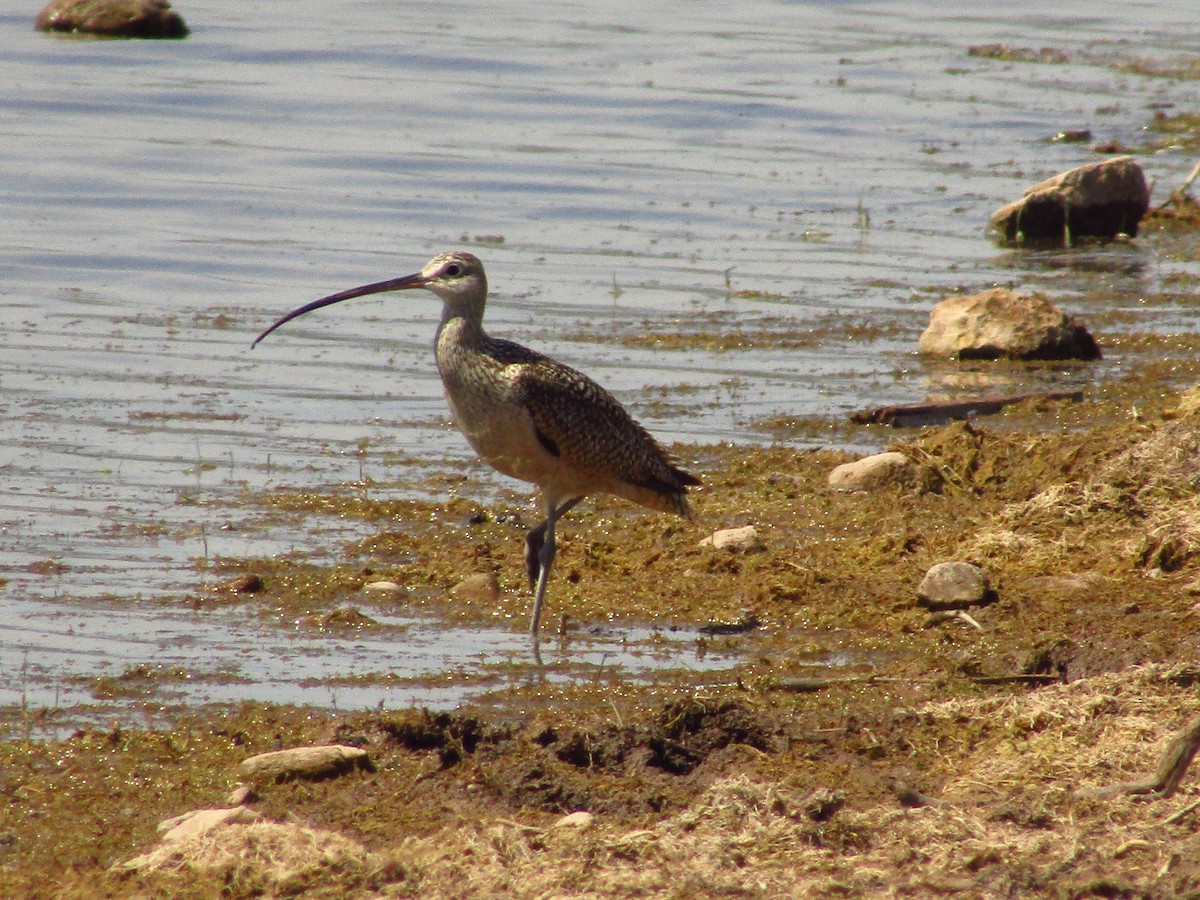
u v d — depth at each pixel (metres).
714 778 8.91
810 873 7.71
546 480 12.42
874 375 18.86
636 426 12.62
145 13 39.62
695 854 7.85
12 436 16.11
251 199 26.89
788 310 21.70
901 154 31.53
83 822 8.49
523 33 42.38
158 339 19.80
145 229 24.92
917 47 42.50
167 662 10.94
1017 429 16.55
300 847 7.93
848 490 14.70
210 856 7.85
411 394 18.09
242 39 40.03
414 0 46.81
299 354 19.45
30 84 34.50
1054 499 13.35
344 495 14.77
